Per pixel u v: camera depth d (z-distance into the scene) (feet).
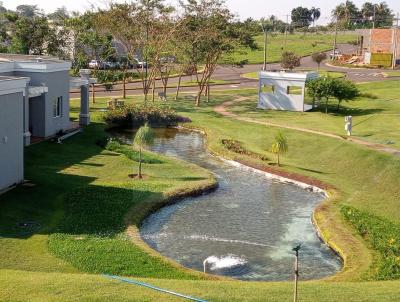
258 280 54.24
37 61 106.63
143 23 166.09
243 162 99.60
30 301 39.88
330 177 89.76
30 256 53.11
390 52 288.51
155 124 134.00
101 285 43.27
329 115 144.25
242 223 70.59
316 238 66.18
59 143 103.45
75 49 171.53
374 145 102.01
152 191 78.28
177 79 226.38
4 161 72.59
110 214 67.21
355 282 49.90
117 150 102.47
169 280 46.44
